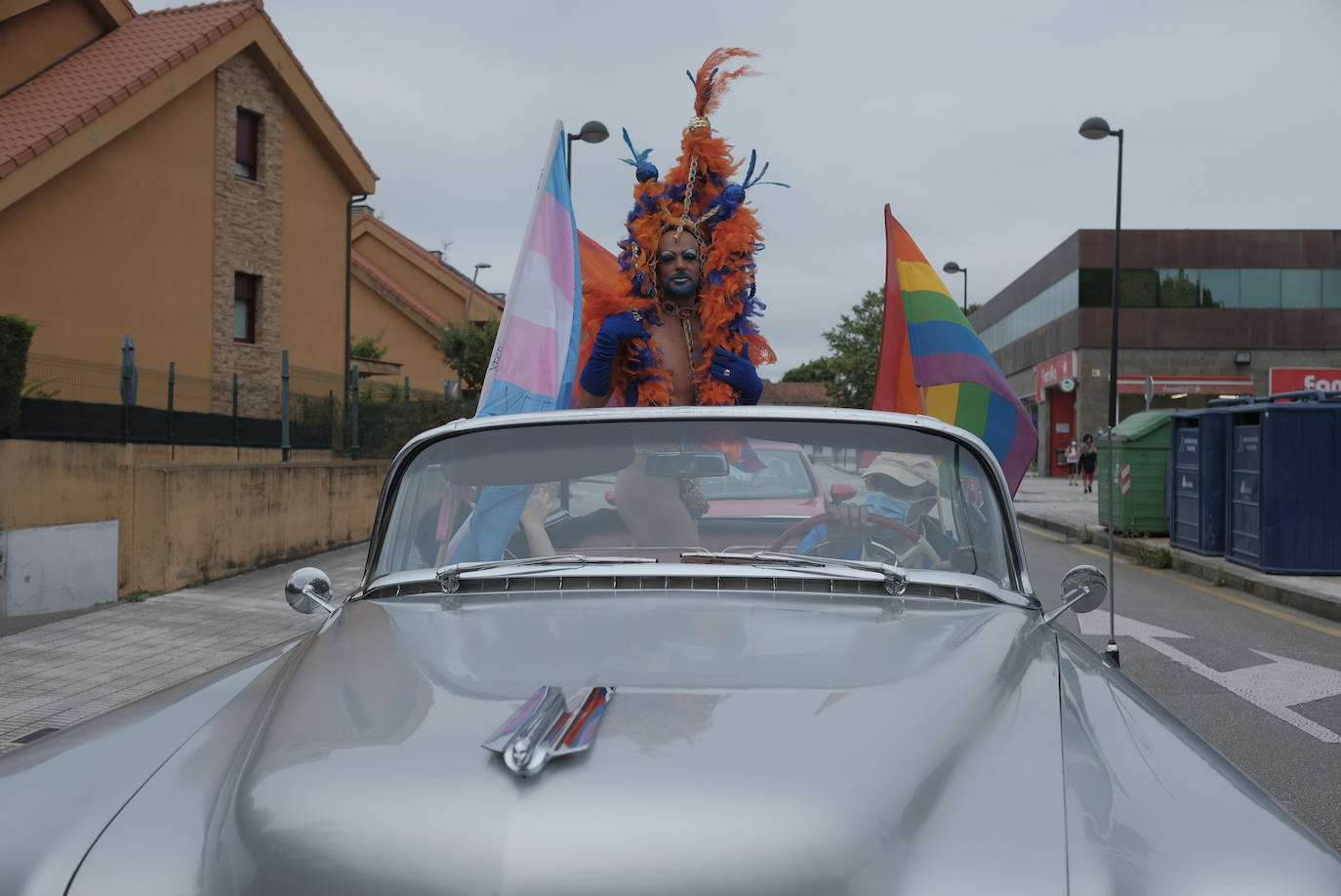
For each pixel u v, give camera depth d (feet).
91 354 56.13
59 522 34.81
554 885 5.05
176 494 38.42
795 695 6.35
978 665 7.18
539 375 14.15
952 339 17.53
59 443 34.86
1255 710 22.09
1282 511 42.22
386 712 6.35
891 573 8.84
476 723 6.05
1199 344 154.10
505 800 5.38
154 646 28.48
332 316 76.18
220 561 41.78
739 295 13.15
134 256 58.85
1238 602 38.27
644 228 13.16
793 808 5.34
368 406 62.23
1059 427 175.52
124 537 37.35
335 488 53.11
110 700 22.45
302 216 72.84
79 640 29.27
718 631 7.47
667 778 5.48
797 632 7.52
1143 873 5.35
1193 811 5.91
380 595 9.20
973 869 5.32
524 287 14.35
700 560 9.14
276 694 7.31
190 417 44.27
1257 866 5.40
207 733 7.22
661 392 12.94
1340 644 29.73
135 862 5.79
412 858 5.23
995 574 9.43
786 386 286.05
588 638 7.33
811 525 9.57
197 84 63.16
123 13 64.69
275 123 69.92
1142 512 58.80
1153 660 27.27
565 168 14.88
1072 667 7.93
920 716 6.26
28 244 52.65
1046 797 5.82
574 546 9.63
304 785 5.73
